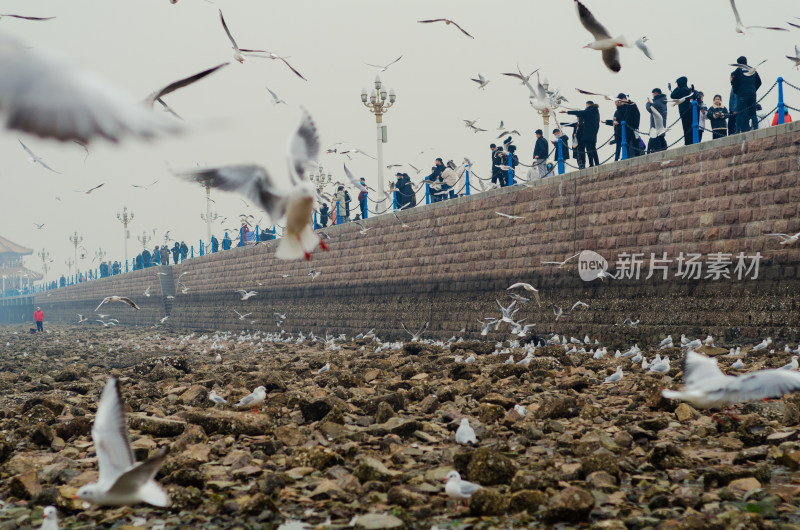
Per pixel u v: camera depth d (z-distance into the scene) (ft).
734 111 63.67
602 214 73.72
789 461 25.11
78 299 324.39
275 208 14.73
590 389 44.68
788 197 56.03
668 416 34.65
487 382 47.57
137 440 32.37
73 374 69.62
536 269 81.82
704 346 57.52
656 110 66.64
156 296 222.28
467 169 94.63
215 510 23.17
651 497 22.66
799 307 54.65
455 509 22.57
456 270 95.14
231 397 43.55
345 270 121.60
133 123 6.25
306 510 22.97
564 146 81.15
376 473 25.55
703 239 62.85
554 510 20.71
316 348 104.06
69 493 24.67
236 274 169.58
